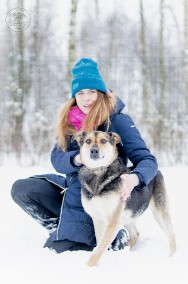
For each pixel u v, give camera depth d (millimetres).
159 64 11727
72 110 3781
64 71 10633
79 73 3660
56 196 3998
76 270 2916
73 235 3598
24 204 3990
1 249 3525
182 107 9703
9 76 10383
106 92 3682
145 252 3641
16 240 3930
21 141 8727
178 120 9117
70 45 9867
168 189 6105
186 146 8828
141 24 13234
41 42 12188
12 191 4000
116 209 3293
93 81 3594
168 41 15875
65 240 3600
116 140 3445
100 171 3346
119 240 3703
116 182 3330
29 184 3930
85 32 17703
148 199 3867
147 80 11688
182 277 2814
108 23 17828
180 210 5047
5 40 11773
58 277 2777
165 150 8789
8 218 4711
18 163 8289
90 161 3316
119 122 3695
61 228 3635
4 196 5664
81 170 3471
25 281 2695
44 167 7852
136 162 3592
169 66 11164
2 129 8875
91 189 3357
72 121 3756
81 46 17344
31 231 4305
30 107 10125
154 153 8719
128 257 3256
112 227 3248
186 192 5926
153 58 12938
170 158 8719
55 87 10469
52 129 8695
